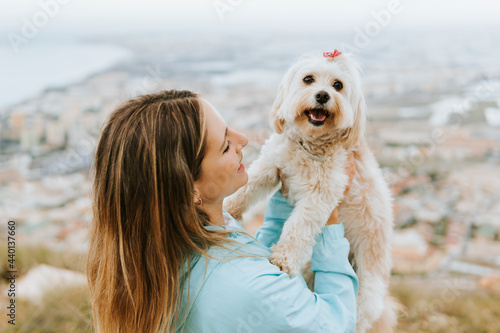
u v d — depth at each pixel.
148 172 1.05
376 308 1.84
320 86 1.89
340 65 2.05
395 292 3.90
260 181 1.88
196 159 1.12
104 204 1.11
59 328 2.87
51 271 3.48
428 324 3.49
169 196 1.06
